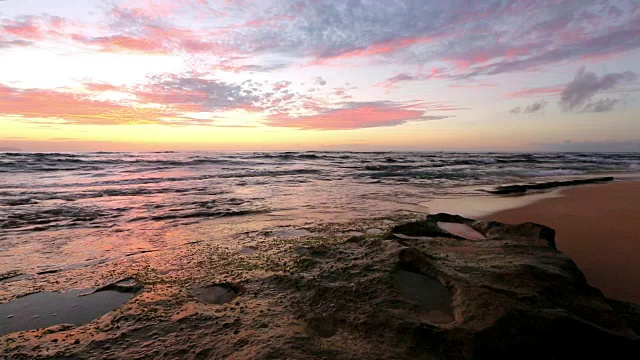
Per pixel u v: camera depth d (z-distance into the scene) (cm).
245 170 2700
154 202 1133
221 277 425
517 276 337
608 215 917
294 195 1334
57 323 331
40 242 647
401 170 2791
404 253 391
